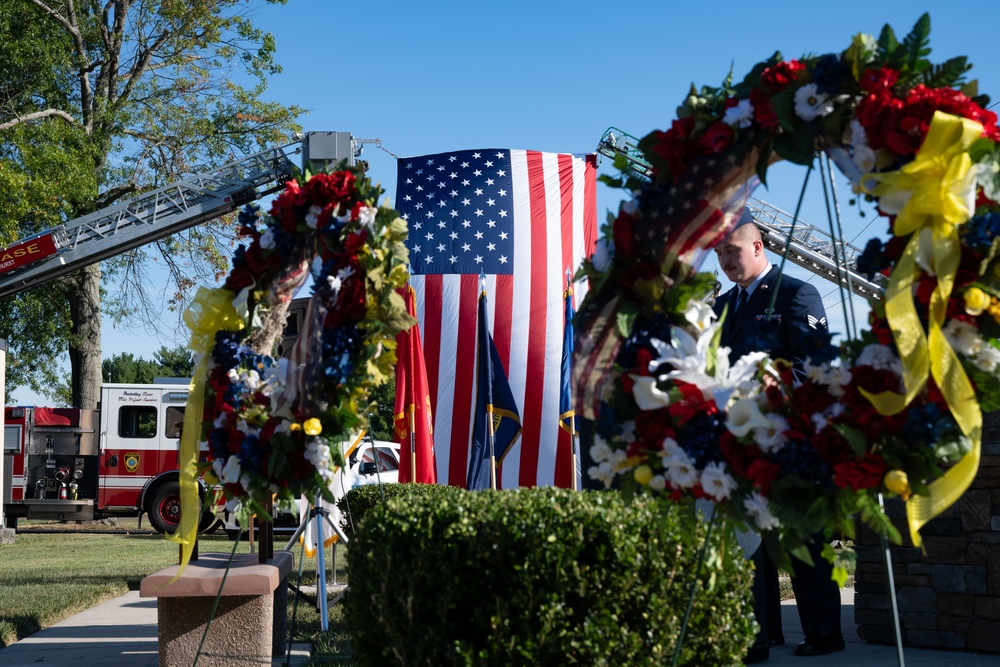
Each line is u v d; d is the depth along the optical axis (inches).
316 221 158.2
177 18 983.0
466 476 374.6
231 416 155.6
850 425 93.6
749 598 119.6
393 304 153.9
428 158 410.9
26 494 685.9
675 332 103.5
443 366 389.1
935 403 92.0
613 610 105.2
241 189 591.5
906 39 96.0
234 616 165.0
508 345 389.7
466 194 404.2
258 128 989.8
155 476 677.3
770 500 96.4
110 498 684.7
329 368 149.9
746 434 97.0
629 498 105.7
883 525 92.7
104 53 1007.6
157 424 689.6
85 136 930.1
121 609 281.9
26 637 234.1
